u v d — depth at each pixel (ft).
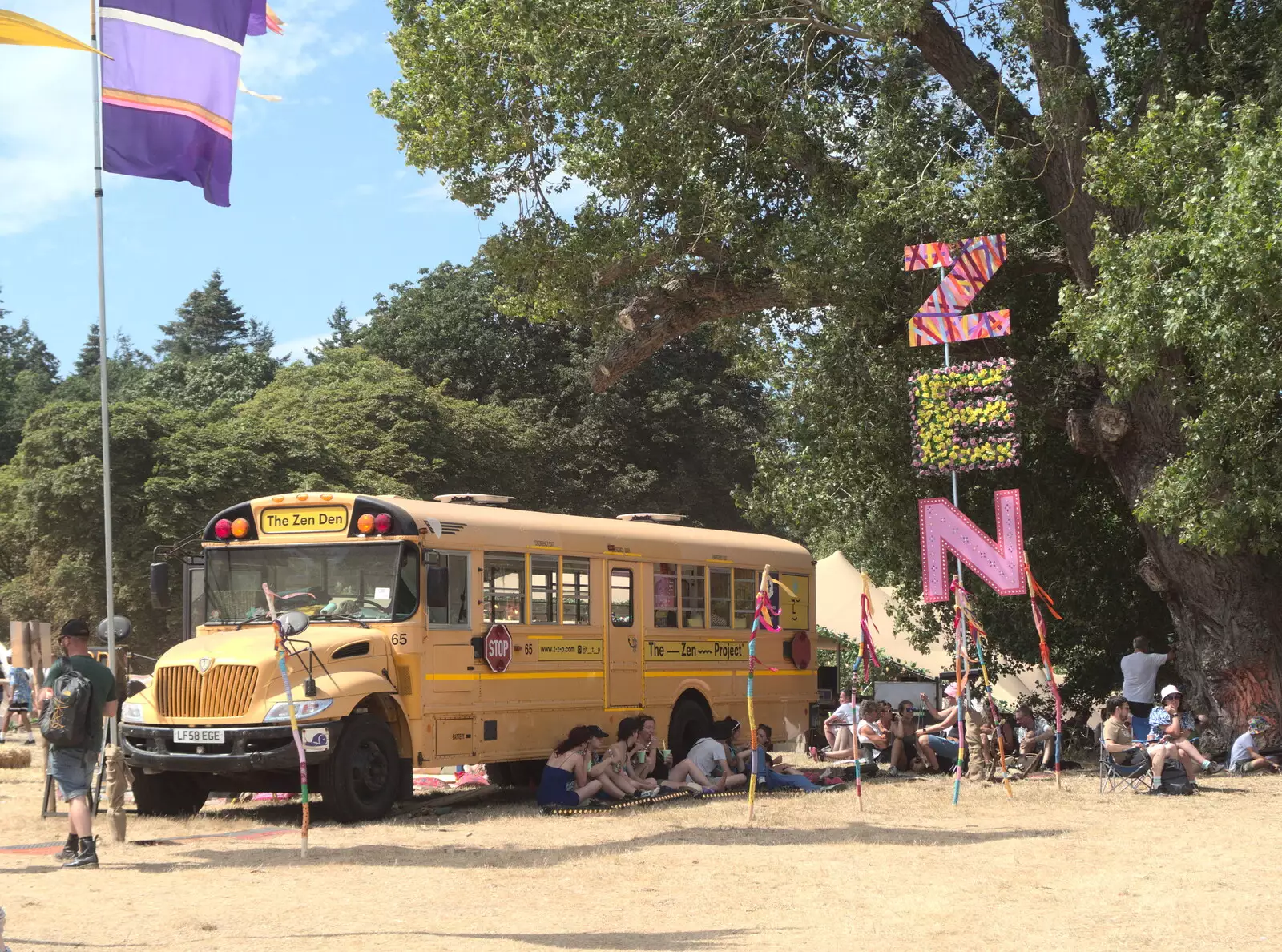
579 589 58.80
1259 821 47.67
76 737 35.81
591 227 74.08
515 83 75.15
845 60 81.76
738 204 77.15
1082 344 63.41
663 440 195.62
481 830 45.73
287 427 171.42
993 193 70.13
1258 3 69.92
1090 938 27.12
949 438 69.82
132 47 46.11
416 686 50.70
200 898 31.40
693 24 73.56
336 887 33.27
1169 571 73.41
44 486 154.92
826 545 134.51
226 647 48.32
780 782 60.34
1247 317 58.54
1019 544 66.39
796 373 86.43
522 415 196.03
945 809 52.29
